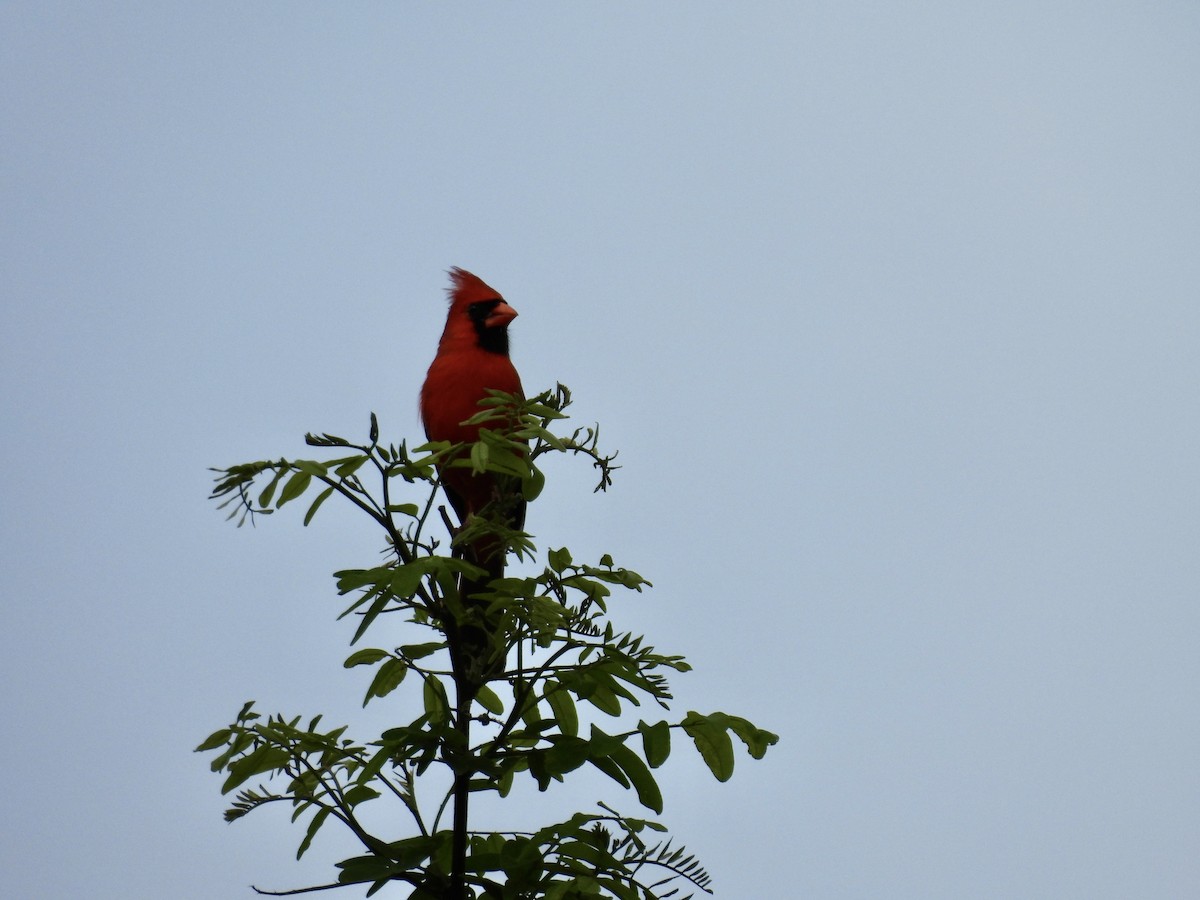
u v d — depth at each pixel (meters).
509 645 5.77
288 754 5.70
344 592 5.53
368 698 6.09
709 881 5.51
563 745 5.64
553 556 5.71
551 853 5.65
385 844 5.62
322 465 5.46
